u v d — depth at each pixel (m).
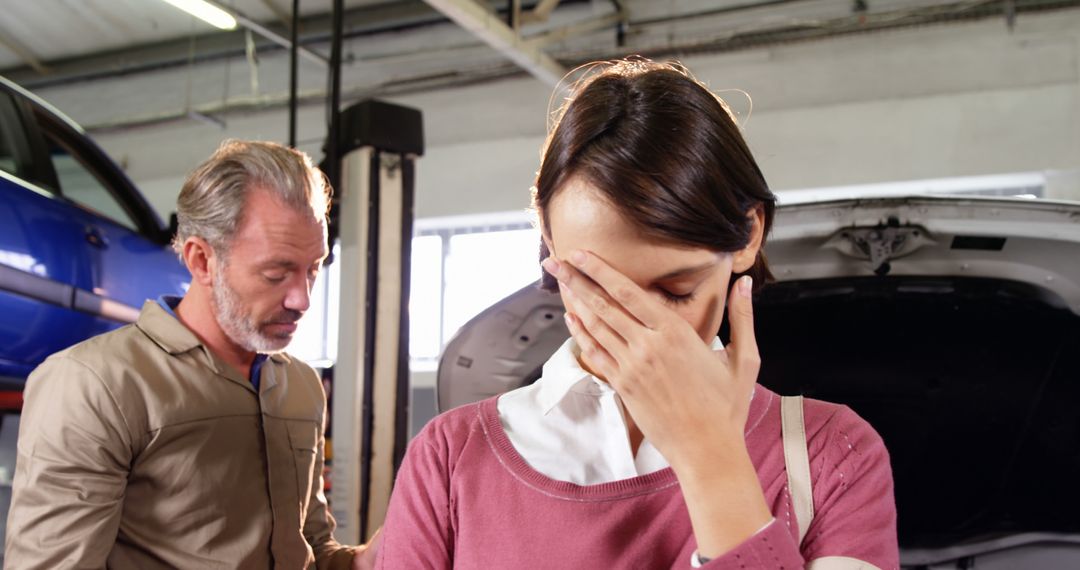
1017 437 1.49
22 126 2.80
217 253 1.31
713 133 0.65
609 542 0.69
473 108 6.58
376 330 2.43
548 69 5.61
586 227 0.64
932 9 5.36
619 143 0.63
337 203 2.54
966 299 1.35
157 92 7.30
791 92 5.87
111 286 2.82
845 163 5.71
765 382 1.55
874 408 1.52
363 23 6.46
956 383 1.47
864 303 1.39
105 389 1.21
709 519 0.61
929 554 1.58
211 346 1.37
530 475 0.73
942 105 5.58
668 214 0.61
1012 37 5.49
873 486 0.71
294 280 1.35
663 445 0.63
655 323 0.62
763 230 0.72
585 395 0.75
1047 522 1.56
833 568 0.67
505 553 0.71
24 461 1.19
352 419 2.39
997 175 5.45
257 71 7.05
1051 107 5.39
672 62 0.76
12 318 2.49
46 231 2.59
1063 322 1.34
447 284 6.62
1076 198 5.28
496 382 1.54
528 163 6.41
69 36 6.95
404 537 0.76
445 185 6.55
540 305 1.40
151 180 7.36
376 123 2.45
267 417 1.37
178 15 6.65
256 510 1.34
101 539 1.16
